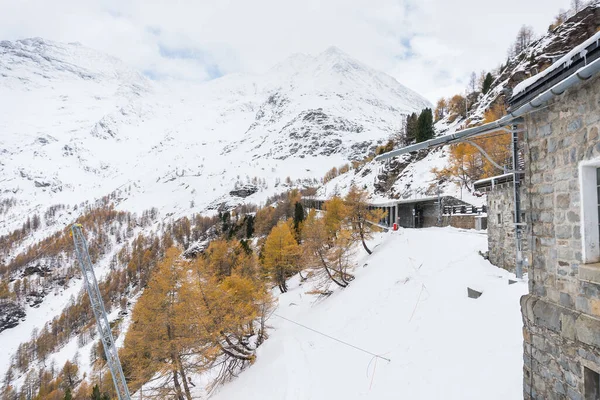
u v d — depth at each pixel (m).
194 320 15.23
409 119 69.19
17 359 64.25
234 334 18.09
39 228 169.88
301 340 16.16
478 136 5.42
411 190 44.72
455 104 71.25
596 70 3.12
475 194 34.31
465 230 25.28
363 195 29.58
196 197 173.38
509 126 5.40
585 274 3.46
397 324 12.66
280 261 30.70
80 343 62.38
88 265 12.02
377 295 16.89
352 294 19.58
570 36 37.59
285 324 20.84
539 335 4.51
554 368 4.19
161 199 183.62
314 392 10.80
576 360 3.76
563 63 3.65
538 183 4.50
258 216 69.56
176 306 15.18
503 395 6.75
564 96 3.88
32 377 54.44
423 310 12.56
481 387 7.40
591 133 3.47
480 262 14.62
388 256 23.23
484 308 10.41
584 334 3.52
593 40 3.12
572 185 3.81
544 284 4.41
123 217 158.62
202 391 17.80
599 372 3.36
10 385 56.09
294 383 11.93
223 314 17.00
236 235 68.38
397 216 38.41
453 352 9.24
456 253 17.53
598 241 3.61
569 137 3.85
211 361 16.64
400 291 15.63
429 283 14.70
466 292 12.18
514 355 7.84
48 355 62.50
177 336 15.13
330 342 14.34
